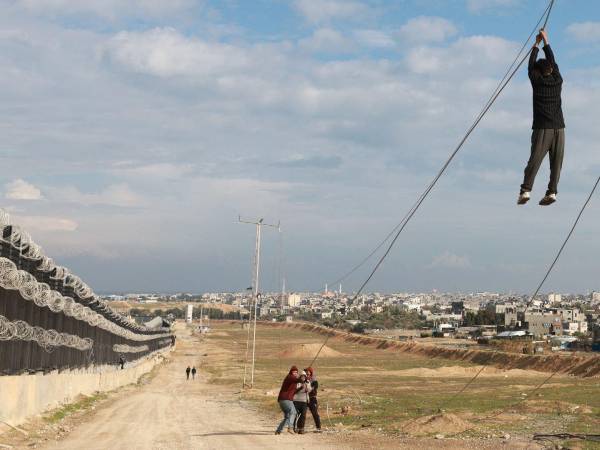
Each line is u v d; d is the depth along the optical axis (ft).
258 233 221.87
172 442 68.39
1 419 77.05
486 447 60.54
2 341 81.51
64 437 73.87
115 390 190.08
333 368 349.00
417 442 64.59
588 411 110.42
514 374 311.88
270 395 170.71
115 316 176.76
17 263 78.64
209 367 367.25
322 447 62.64
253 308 226.99
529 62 28.86
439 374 306.96
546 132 27.94
